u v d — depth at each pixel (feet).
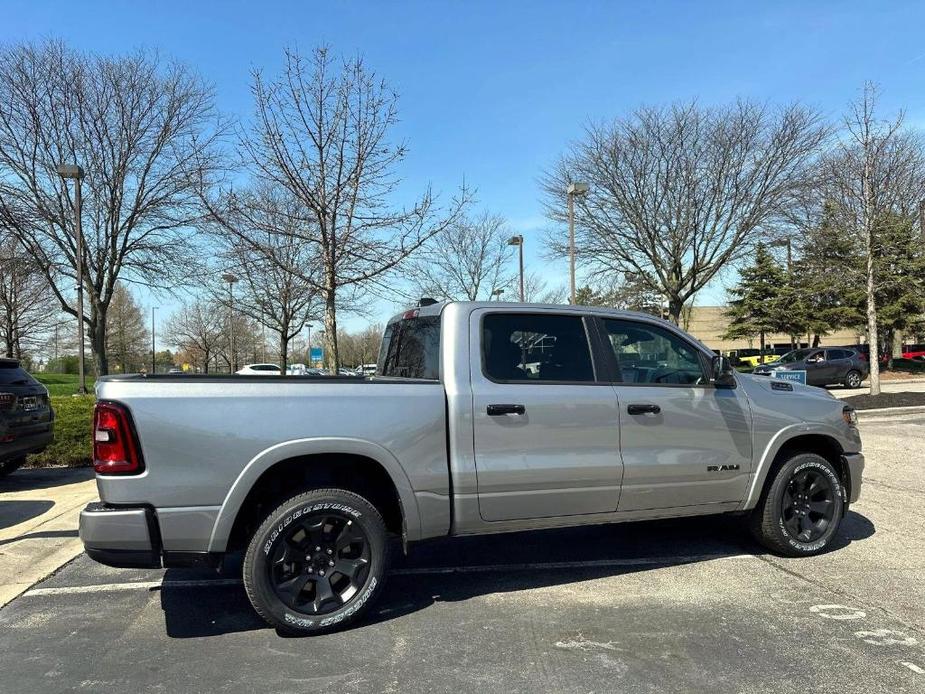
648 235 73.87
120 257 74.69
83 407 33.91
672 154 70.74
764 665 10.85
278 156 31.01
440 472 13.01
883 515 20.11
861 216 52.90
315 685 10.43
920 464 27.84
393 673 10.80
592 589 14.47
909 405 48.44
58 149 68.08
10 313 116.26
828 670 10.66
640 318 15.51
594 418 14.11
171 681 10.59
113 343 184.14
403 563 16.51
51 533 19.10
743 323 118.42
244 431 11.84
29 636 12.40
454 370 13.43
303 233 36.24
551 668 10.88
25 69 65.57
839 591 14.10
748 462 15.66
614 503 14.42
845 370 77.00
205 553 11.75
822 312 109.09
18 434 24.43
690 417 15.05
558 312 14.65
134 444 11.41
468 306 13.99
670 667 10.83
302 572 12.39
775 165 68.95
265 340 174.91
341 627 12.42
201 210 64.49
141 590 14.93
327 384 12.56
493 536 18.79
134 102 69.10
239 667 11.06
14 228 67.72
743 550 17.12
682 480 14.96
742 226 70.59
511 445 13.50
